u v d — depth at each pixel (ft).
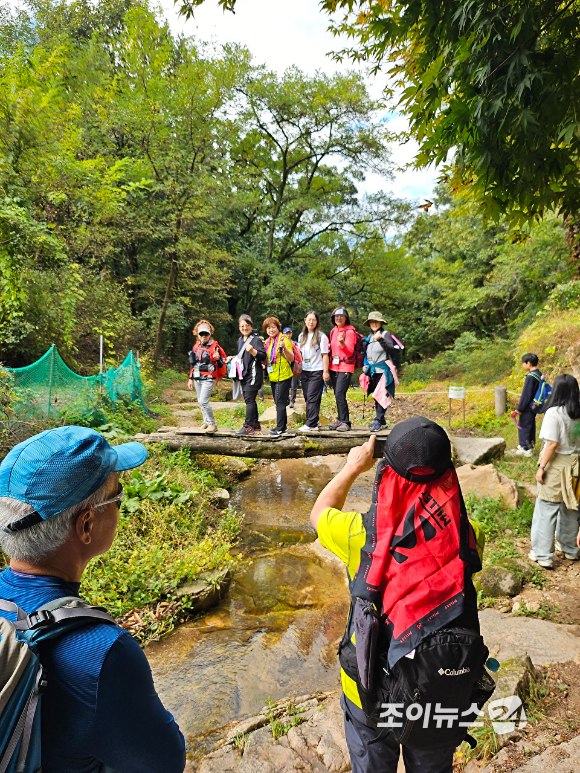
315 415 24.59
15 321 29.35
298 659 12.00
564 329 36.81
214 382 25.23
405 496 4.59
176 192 56.49
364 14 12.25
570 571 14.39
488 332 74.95
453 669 4.08
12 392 19.84
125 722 2.87
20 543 3.12
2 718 2.43
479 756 7.48
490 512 18.26
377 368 23.35
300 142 80.84
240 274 83.05
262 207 80.64
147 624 13.19
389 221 81.87
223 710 10.22
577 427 13.69
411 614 4.22
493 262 59.21
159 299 66.69
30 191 23.82
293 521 21.13
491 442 26.76
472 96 9.26
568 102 8.39
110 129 53.57
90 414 26.58
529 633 11.05
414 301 87.81
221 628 13.44
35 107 22.67
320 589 15.39
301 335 24.76
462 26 8.45
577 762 7.09
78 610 2.98
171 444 24.27
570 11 9.06
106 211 30.78
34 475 3.10
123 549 15.62
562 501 14.19
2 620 2.73
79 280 32.50
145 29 53.83
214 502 22.35
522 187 9.75
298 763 7.98
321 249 85.66
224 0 9.54
